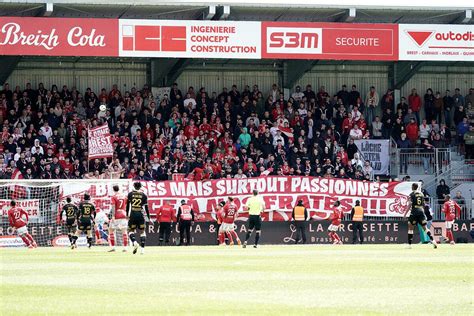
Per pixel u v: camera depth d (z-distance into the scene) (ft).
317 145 267.59
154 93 288.10
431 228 246.06
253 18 269.85
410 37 262.06
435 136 283.38
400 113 285.43
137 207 175.63
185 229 237.25
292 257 158.20
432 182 278.46
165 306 81.71
